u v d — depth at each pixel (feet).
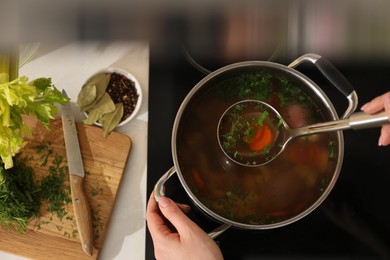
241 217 2.29
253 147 2.27
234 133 2.28
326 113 2.31
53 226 2.64
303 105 2.37
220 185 2.32
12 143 2.39
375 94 2.68
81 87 2.80
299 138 2.32
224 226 2.38
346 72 2.70
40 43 2.73
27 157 2.69
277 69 2.27
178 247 2.17
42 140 2.72
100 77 2.72
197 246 2.13
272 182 2.33
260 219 2.29
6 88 2.24
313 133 2.06
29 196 2.61
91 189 2.68
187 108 2.31
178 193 2.65
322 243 2.56
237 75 2.35
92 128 2.71
